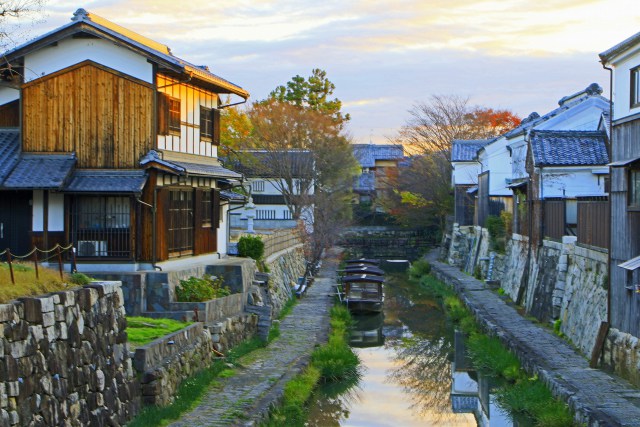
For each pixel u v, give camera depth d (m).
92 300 13.21
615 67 21.09
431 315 38.72
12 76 22.66
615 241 20.33
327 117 59.12
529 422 18.89
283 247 41.34
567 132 31.33
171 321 19.42
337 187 58.50
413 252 74.94
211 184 27.58
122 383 14.20
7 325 10.40
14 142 23.23
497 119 74.88
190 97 25.48
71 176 22.19
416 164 71.00
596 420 15.30
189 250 25.28
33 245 22.20
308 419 19.84
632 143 19.53
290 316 31.66
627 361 18.81
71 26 22.08
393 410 21.95
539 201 30.80
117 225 22.41
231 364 20.84
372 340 32.81
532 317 29.86
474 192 53.69
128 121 22.38
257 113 56.47
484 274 44.16
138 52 22.16
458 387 24.38
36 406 10.91
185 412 15.99
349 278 39.16
